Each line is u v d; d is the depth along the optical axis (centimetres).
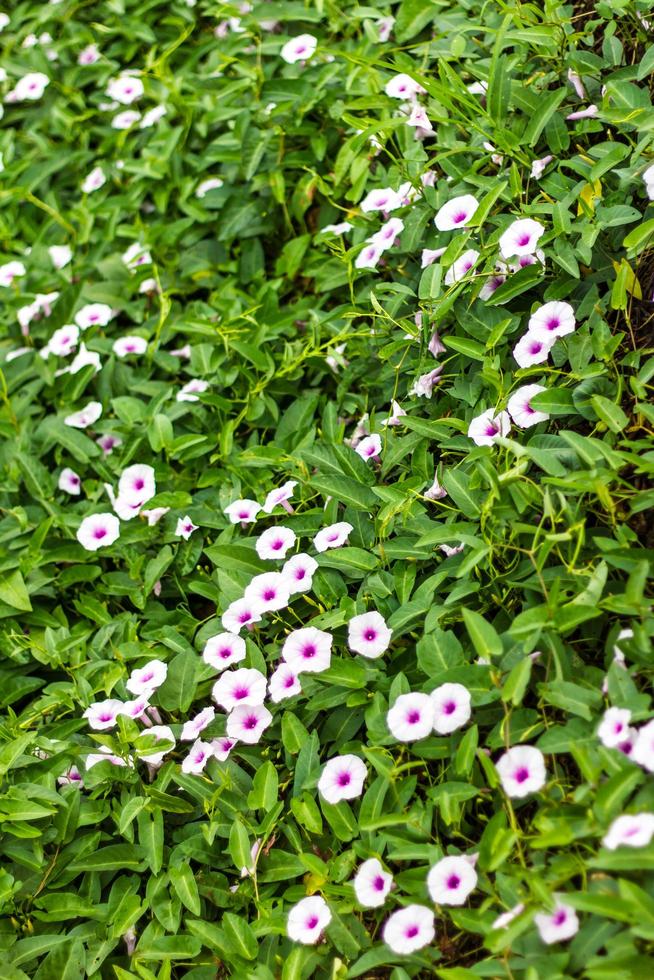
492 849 192
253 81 281
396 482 232
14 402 274
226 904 213
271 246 281
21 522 255
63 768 225
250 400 255
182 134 292
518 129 241
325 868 206
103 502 259
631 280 218
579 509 210
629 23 241
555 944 190
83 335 280
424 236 248
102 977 215
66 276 291
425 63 256
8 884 215
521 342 221
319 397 254
